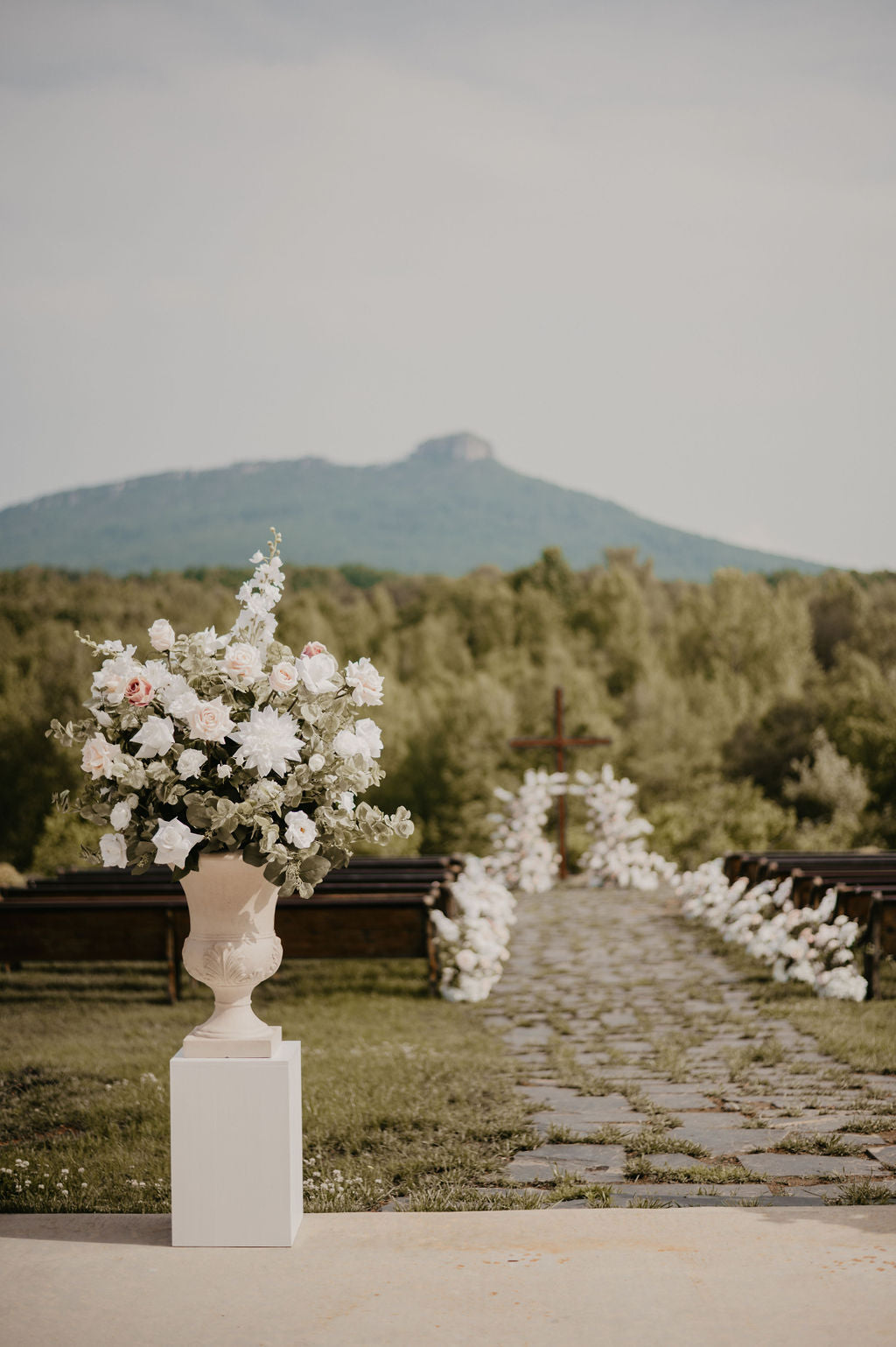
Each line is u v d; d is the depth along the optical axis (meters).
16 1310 3.53
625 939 12.52
